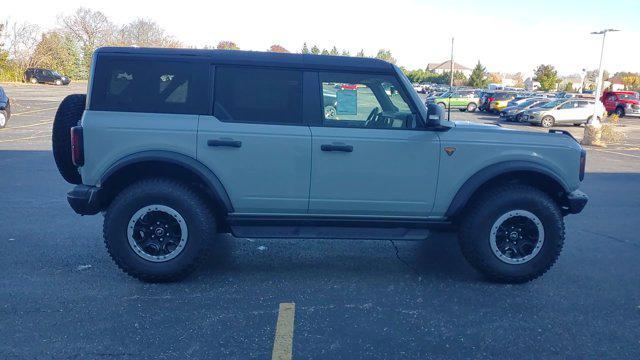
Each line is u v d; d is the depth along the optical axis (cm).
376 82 487
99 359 354
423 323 416
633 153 1784
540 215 488
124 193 473
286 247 604
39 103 3241
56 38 6312
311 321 416
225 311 430
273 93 480
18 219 696
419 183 488
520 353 373
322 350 371
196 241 475
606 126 2208
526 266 495
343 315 427
